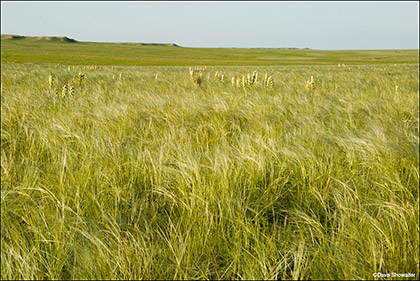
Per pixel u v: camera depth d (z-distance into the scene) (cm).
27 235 237
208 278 212
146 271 196
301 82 1369
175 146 391
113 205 275
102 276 191
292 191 317
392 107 689
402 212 245
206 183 289
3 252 202
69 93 794
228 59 12938
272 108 672
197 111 631
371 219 233
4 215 239
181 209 276
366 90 1014
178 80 1427
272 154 367
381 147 389
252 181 309
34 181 286
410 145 408
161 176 320
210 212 248
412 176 333
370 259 202
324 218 280
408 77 1728
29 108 637
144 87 1104
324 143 415
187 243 220
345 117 600
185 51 19138
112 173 322
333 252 215
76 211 262
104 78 1471
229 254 218
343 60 11794
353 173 337
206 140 467
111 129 505
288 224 263
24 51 13125
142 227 251
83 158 344
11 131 489
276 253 220
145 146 393
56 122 506
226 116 601
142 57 12644
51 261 209
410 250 211
